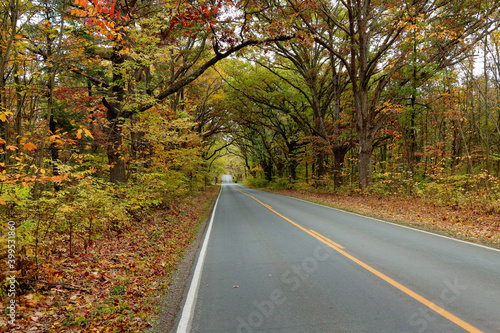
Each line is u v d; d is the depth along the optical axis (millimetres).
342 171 24812
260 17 13047
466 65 14617
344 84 24109
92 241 7156
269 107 29625
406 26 13984
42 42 6590
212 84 28875
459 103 16828
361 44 17750
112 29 5516
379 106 18719
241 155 64938
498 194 12227
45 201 5164
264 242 7969
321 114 25438
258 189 46250
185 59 16219
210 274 5496
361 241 7629
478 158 20219
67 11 5531
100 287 4766
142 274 5535
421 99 21484
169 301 4383
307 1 13305
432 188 15562
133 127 9516
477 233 8320
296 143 35750
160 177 11867
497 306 3748
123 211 8445
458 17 15672
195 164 18438
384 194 18188
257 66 25781
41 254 5246
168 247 7656
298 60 23281
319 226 10070
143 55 8531
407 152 22797
